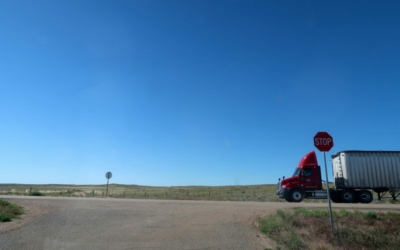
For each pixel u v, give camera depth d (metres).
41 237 11.08
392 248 11.12
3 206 17.48
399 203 27.66
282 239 11.09
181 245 10.33
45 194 41.34
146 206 21.62
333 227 12.32
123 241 10.75
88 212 17.97
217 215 17.20
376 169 28.41
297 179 28.36
